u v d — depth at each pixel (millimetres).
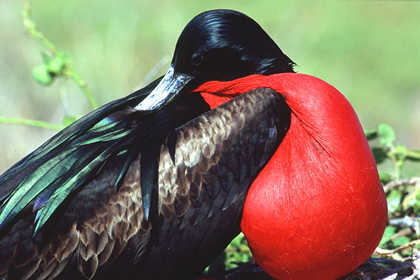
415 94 17188
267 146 6863
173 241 6914
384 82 17250
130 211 6836
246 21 7387
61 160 7031
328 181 6648
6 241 6816
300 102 6824
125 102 7566
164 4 16406
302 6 17000
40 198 6875
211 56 7367
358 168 6688
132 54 15555
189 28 7414
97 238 6828
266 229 6773
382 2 17938
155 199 6824
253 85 7133
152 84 7887
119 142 7035
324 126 6711
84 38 15797
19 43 14633
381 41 17547
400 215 8438
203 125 6910
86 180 6859
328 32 17125
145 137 7020
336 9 17391
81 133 7285
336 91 6891
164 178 6844
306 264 6824
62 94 11688
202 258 7055
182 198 6848
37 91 14258
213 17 7359
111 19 15922
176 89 7477
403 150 9070
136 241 6871
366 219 6738
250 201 6828
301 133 6852
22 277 6785
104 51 15469
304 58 16547
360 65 17312
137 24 15922
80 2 16266
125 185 6867
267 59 7402
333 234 6699
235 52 7355
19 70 14375
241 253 8555
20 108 14047
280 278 7051
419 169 13039
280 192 6723
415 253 7125
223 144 6852
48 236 6805
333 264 6848
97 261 6852
